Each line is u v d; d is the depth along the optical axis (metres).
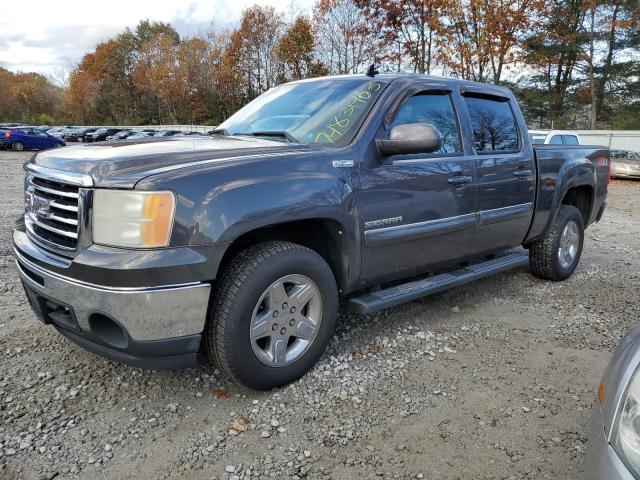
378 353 3.46
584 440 2.56
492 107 4.37
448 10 20.08
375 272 3.37
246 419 2.65
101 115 75.19
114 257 2.32
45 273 2.57
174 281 2.37
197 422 2.63
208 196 2.45
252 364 2.71
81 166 2.52
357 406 2.80
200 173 2.48
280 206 2.67
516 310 4.41
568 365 3.39
